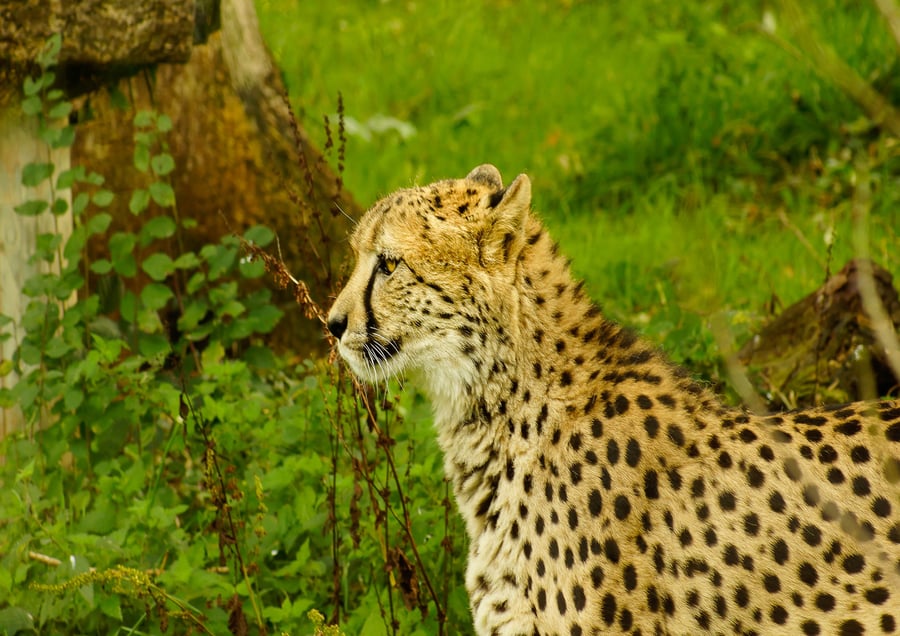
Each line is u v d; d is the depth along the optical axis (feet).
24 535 30.73
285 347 45.52
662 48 69.62
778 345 39.63
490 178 29.84
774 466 25.18
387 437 29.27
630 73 69.10
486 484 27.50
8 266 37.40
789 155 60.08
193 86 45.85
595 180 60.54
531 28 77.41
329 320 28.30
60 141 35.37
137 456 34.01
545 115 67.05
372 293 27.78
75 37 34.99
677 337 38.40
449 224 27.20
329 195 48.06
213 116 46.06
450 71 71.46
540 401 26.89
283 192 46.42
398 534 30.86
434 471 32.27
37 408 35.65
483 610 27.17
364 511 31.19
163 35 35.91
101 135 44.52
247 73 47.52
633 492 25.54
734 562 24.97
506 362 27.02
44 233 37.40
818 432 25.40
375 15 79.10
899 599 24.07
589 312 27.71
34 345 35.42
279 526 30.68
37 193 37.52
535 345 27.09
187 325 37.88
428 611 29.76
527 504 26.71
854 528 24.44
